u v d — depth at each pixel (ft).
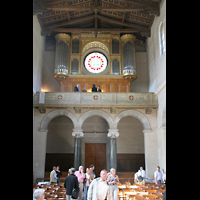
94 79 72.64
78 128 60.08
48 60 75.31
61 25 71.82
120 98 61.26
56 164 70.90
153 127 61.26
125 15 70.23
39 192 15.12
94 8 61.16
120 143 73.20
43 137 59.47
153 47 67.10
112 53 74.02
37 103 59.47
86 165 71.61
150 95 61.77
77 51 73.92
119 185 39.17
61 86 72.33
